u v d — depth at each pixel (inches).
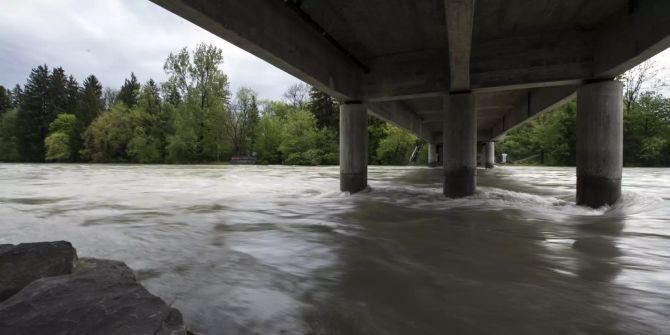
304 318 137.5
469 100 454.0
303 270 194.9
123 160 2677.2
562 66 400.2
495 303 149.9
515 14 357.1
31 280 116.6
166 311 98.2
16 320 89.1
